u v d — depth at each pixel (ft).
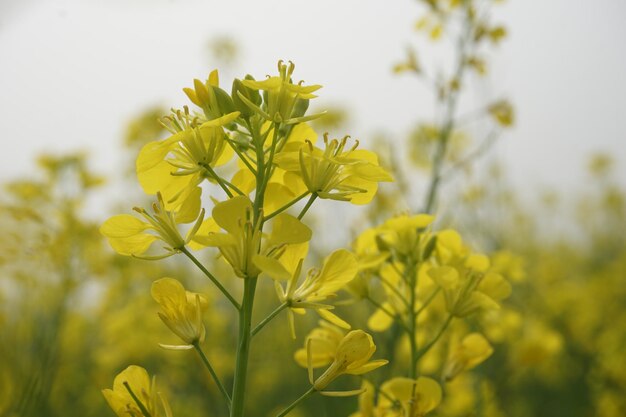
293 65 0.66
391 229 0.78
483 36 1.42
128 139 1.84
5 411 0.97
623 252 3.84
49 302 1.26
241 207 0.62
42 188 1.45
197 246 0.66
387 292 0.81
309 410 1.61
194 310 0.64
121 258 1.65
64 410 1.50
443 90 1.35
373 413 0.74
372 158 0.67
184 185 0.67
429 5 1.45
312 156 0.64
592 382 1.79
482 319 1.03
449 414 1.06
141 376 0.64
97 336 1.91
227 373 1.54
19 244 1.15
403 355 1.04
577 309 2.19
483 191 1.51
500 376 1.26
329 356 0.75
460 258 0.78
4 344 1.04
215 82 0.67
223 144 0.65
